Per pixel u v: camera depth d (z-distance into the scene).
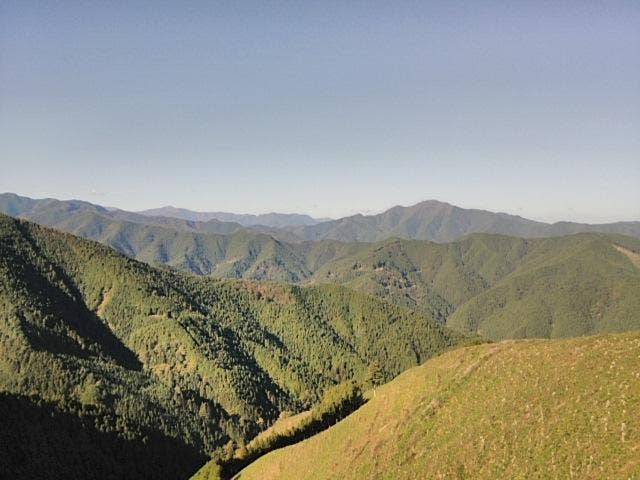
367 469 76.56
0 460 124.62
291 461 99.69
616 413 53.09
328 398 143.25
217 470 121.62
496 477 56.31
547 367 71.12
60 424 152.38
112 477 144.62
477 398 74.88
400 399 89.44
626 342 66.56
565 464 51.19
